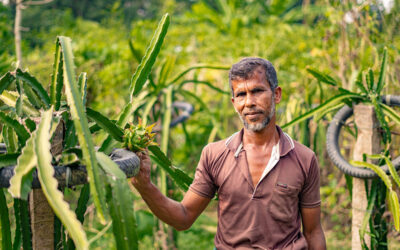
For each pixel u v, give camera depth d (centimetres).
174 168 175
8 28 487
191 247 418
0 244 137
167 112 343
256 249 163
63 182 119
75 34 623
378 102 253
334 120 278
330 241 411
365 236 258
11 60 399
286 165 164
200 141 576
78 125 117
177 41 652
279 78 484
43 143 113
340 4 356
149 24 619
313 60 457
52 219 144
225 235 170
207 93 566
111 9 724
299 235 170
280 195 162
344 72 379
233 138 171
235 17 760
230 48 615
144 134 148
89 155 113
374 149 255
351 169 254
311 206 171
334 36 401
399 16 354
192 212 175
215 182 172
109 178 113
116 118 267
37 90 143
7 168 117
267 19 760
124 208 112
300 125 329
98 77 515
